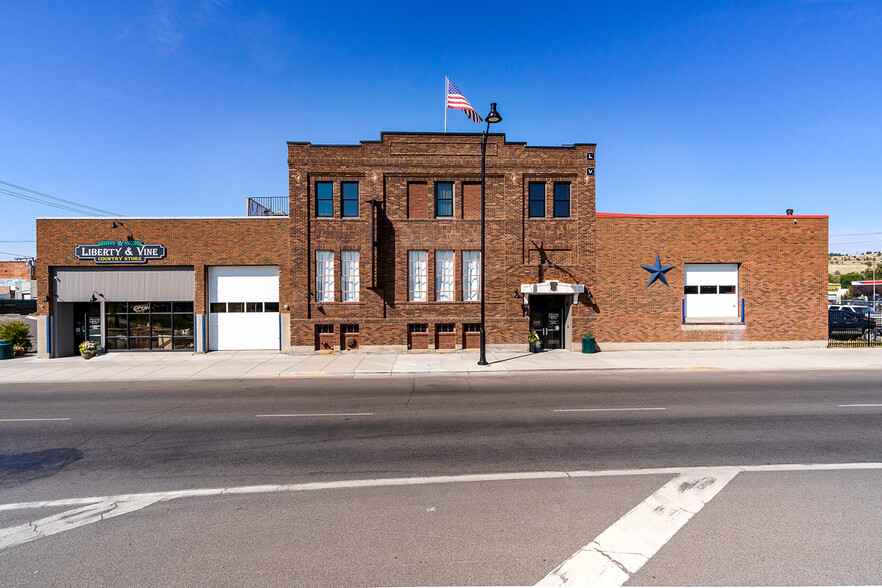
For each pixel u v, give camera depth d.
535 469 6.34
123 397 11.96
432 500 5.33
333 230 21.00
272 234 21.27
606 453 7.00
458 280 21.14
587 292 20.83
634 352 20.38
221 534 4.59
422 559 4.07
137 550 4.30
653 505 5.14
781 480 5.86
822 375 14.94
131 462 6.82
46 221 20.75
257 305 21.55
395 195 21.02
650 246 20.94
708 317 21.08
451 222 21.08
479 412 9.88
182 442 7.80
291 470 6.42
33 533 4.66
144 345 21.50
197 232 21.16
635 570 3.87
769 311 21.06
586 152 21.02
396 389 12.88
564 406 10.42
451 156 21.06
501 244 21.09
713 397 11.37
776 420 8.98
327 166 20.95
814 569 3.86
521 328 21.06
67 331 21.36
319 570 3.91
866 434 7.98
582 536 4.46
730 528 4.59
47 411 10.30
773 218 21.08
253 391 12.76
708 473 6.13
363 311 20.95
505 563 3.99
